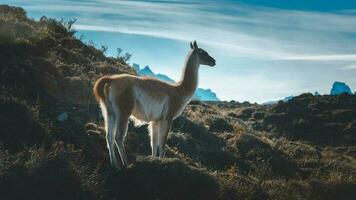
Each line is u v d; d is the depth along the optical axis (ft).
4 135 42.29
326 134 147.43
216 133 71.77
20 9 76.07
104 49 79.00
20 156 39.04
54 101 52.16
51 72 56.13
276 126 152.05
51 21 73.26
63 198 37.19
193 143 60.95
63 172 38.42
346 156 112.88
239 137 69.46
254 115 162.61
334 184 53.36
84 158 43.45
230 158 60.75
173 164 43.29
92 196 38.40
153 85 44.60
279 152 72.69
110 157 42.19
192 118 75.92
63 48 65.87
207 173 44.42
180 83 47.83
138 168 42.27
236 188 45.65
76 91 55.52
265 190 48.70
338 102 178.81
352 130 150.82
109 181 41.11
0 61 53.47
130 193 40.63
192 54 49.06
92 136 47.52
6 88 49.49
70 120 48.83
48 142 43.75
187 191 41.83
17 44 57.72
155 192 40.83
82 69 63.21
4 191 35.63
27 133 43.60
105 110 41.86
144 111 43.88
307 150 79.20
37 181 37.19
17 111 45.19
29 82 52.29
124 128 42.24
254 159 64.44
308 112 164.76
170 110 46.11
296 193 51.01
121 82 42.29
